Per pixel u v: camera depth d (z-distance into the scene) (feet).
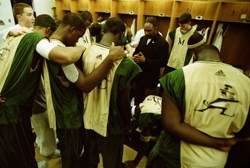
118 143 4.25
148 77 7.80
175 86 2.77
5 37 3.97
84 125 4.08
